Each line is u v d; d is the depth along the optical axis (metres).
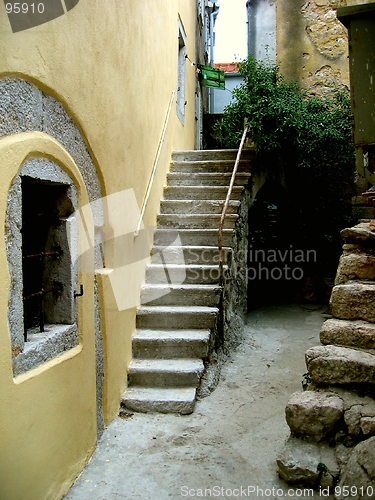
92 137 2.93
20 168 2.03
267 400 3.68
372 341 2.82
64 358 2.43
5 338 1.86
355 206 7.59
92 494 2.45
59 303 2.59
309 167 7.11
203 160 6.54
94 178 3.06
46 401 2.21
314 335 5.57
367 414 2.48
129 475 2.63
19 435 1.95
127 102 3.84
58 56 2.39
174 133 6.77
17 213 2.00
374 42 3.06
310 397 2.64
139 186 4.36
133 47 4.05
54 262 2.59
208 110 12.65
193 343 3.95
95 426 2.89
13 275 1.97
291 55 8.12
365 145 3.10
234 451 2.89
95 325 3.06
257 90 6.45
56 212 2.61
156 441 3.03
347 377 2.65
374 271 3.25
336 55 7.92
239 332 5.31
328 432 2.53
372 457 2.23
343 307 3.07
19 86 2.03
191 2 8.46
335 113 6.88
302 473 2.41
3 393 1.83
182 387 3.70
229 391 3.87
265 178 6.79
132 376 3.73
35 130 2.18
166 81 6.02
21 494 1.97
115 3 3.45
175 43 6.82
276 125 6.22
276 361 4.64
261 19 9.13
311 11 8.03
